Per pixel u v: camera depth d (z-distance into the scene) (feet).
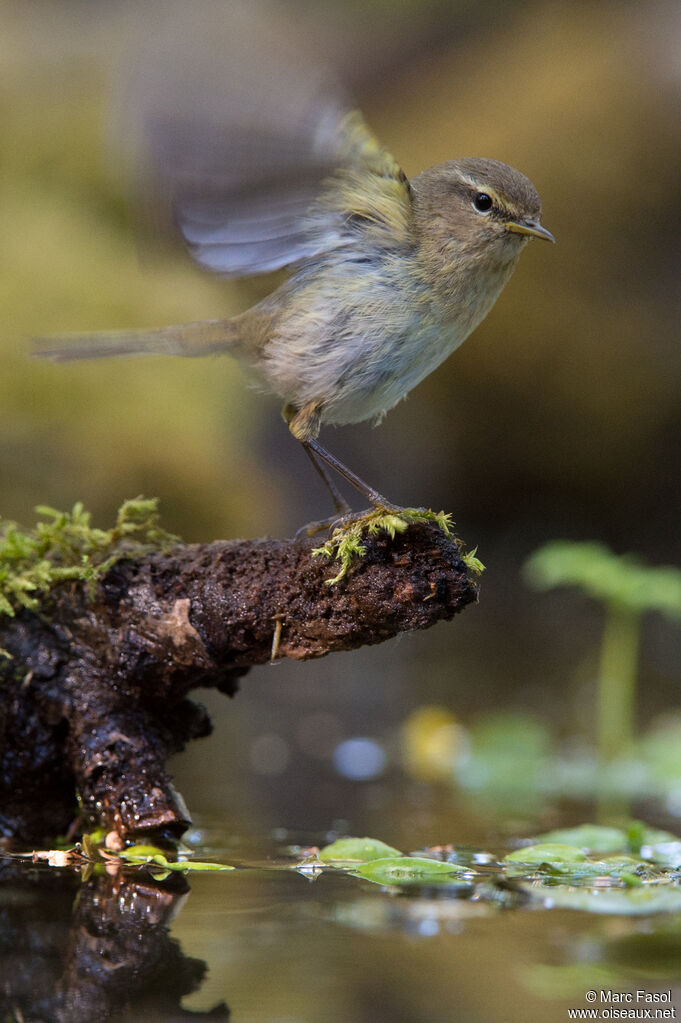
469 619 67.56
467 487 78.23
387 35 87.92
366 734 40.42
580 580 38.11
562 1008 13.09
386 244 22.04
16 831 21.61
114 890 18.26
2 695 21.34
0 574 21.45
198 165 19.25
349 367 22.34
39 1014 13.03
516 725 38.93
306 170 20.17
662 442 72.43
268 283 24.59
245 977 14.19
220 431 54.49
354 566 19.65
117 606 21.40
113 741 21.21
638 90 67.31
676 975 14.33
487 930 16.21
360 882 19.01
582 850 21.45
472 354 72.08
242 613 20.56
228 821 25.58
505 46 78.43
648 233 67.56
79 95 68.95
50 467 47.52
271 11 83.35
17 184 62.69
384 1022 12.51
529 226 22.82
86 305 53.78
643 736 40.24
